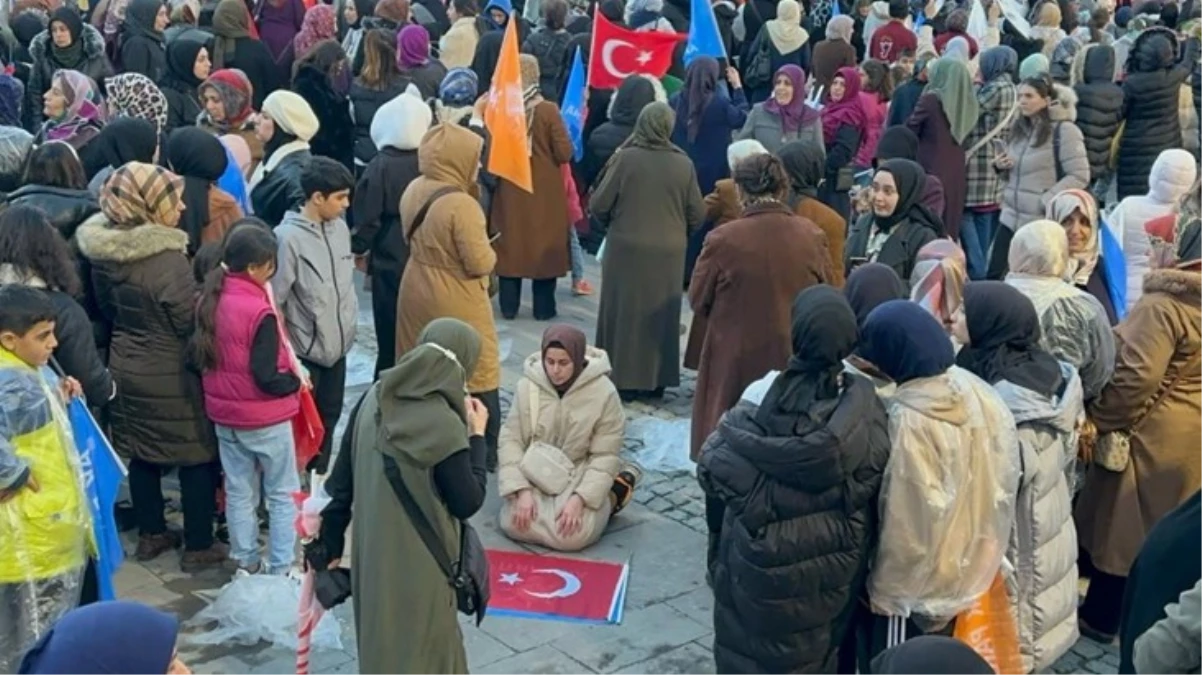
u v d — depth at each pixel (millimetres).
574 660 5551
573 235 10312
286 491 5922
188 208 6496
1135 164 12102
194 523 6133
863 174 10594
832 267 6898
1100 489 5594
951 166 9680
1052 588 4746
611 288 8266
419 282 6836
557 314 10086
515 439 6648
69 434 4691
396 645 4191
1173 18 15609
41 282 5121
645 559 6457
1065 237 5512
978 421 4383
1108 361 5289
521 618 5859
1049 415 4621
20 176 6758
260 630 5609
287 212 6734
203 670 5383
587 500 6465
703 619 5914
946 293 5918
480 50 11305
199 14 12156
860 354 4555
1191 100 12211
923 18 16516
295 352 6523
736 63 14328
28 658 2939
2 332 4535
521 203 9398
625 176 8117
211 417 5793
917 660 3152
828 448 4207
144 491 6180
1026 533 4660
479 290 6895
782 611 4434
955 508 4355
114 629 2908
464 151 6805
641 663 5543
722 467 4414
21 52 12203
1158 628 3326
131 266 5695
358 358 9008
